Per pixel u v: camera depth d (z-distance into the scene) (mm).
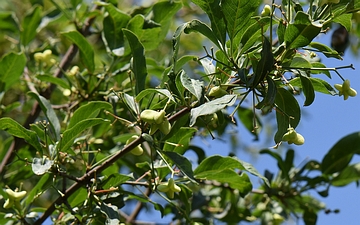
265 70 3824
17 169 6895
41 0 8016
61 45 9578
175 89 4289
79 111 5082
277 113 4074
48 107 5031
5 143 6852
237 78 4320
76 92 6551
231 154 6582
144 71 4605
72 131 4613
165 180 5395
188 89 3975
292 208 6645
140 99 4266
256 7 4121
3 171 6477
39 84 7074
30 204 5113
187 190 5242
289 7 4070
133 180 5336
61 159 4781
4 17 7715
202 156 6828
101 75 6590
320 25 3852
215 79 4418
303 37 3930
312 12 4211
